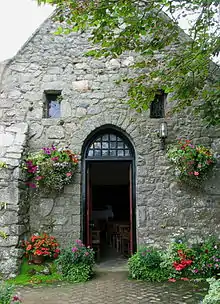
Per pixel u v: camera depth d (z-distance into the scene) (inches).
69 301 182.7
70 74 276.1
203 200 259.9
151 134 267.9
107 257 310.8
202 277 227.8
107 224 428.5
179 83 205.2
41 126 269.7
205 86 269.1
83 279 223.0
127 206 514.0
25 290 203.6
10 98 273.1
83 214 265.1
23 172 247.6
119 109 271.0
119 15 177.5
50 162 250.1
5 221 232.2
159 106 279.3
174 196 260.2
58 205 258.7
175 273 228.7
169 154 259.4
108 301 182.1
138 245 254.4
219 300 136.6
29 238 253.1
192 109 271.6
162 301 180.5
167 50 271.0
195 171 251.6
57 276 229.6
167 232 255.6
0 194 234.4
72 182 261.7
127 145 275.4
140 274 226.2
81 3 167.5
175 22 190.4
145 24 191.8
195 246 251.4
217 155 264.7
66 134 268.5
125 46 187.9
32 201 259.1
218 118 205.8
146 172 262.8
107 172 432.5
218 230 256.1
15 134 257.9
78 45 279.7
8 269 225.3
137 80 214.2
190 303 176.2
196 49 195.5
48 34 281.4
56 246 246.4
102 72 276.1
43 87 274.4
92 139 274.8
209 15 184.7
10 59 277.7
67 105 271.9
